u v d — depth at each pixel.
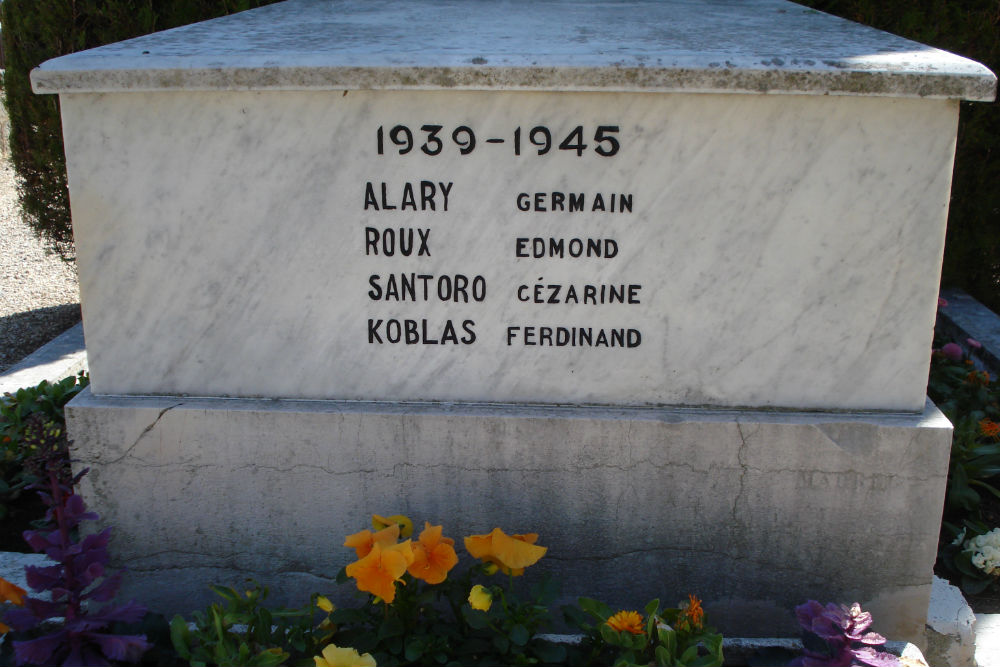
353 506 2.51
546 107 2.24
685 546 2.50
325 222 2.36
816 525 2.46
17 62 5.09
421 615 2.33
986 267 5.33
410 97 2.25
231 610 2.21
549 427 2.42
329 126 2.28
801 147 2.24
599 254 2.36
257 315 2.44
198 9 4.82
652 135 2.26
